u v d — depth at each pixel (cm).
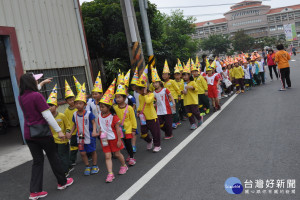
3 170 610
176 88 749
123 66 1397
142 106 591
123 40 1451
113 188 430
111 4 1480
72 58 1043
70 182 475
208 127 719
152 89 748
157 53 1628
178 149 569
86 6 1577
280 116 712
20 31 854
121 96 529
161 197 372
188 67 725
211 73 920
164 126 669
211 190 370
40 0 935
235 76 1266
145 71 593
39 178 438
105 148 471
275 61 1143
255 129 628
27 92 423
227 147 533
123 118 524
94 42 1511
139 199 376
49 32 956
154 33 1775
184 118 916
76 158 610
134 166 514
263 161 440
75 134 553
